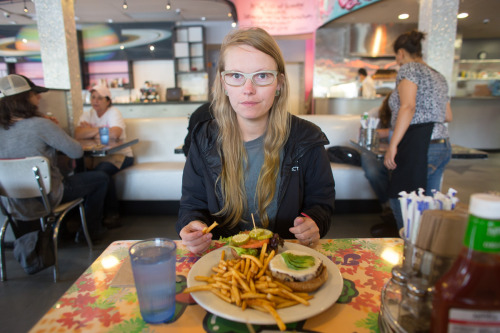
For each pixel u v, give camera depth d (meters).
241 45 0.82
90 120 3.15
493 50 7.54
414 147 1.93
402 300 0.50
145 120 3.37
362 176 2.92
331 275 0.66
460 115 6.27
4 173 1.75
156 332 0.55
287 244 0.82
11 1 5.59
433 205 0.49
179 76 7.84
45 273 2.03
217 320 0.58
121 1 5.81
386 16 5.79
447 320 0.39
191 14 6.81
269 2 5.91
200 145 1.06
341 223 2.84
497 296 0.37
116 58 7.43
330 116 3.37
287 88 0.96
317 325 0.56
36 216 1.92
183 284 0.70
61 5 3.16
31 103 1.97
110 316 0.59
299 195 1.06
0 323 1.56
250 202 1.04
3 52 7.37
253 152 1.01
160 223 2.89
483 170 4.80
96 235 2.49
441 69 3.20
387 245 0.88
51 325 0.57
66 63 3.27
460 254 0.39
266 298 0.56
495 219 0.35
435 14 3.12
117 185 2.92
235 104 0.87
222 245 0.89
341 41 6.62
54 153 2.06
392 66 6.87
